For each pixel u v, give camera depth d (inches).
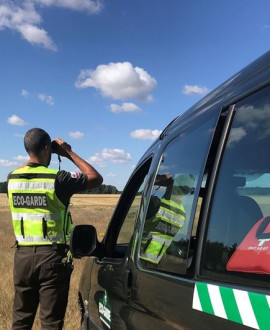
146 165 121.5
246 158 69.4
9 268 386.9
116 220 139.9
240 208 69.0
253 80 71.5
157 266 88.7
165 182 97.4
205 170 79.0
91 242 131.3
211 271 69.9
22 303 157.2
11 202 155.6
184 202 84.7
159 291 83.8
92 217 1238.9
